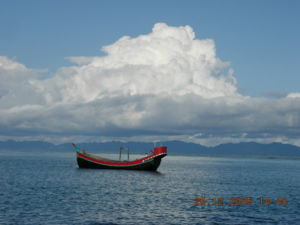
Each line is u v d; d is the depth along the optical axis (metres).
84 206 59.50
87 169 142.62
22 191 76.50
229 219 51.75
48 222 48.03
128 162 135.75
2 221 48.03
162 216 53.19
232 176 137.88
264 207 61.44
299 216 54.69
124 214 54.06
